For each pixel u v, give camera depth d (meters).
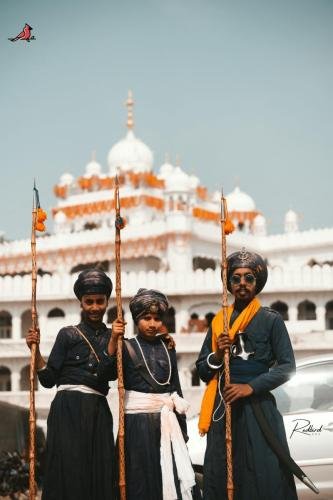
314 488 6.00
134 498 6.27
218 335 6.39
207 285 41.97
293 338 38.56
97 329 6.72
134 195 54.38
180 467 6.23
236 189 60.84
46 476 6.42
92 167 63.91
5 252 52.78
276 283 42.03
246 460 6.16
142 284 42.06
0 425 15.50
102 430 6.47
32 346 6.49
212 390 6.45
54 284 43.19
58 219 55.25
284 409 9.03
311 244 52.28
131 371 6.48
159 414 6.41
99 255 50.22
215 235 50.06
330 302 43.09
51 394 36.16
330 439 8.79
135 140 62.25
